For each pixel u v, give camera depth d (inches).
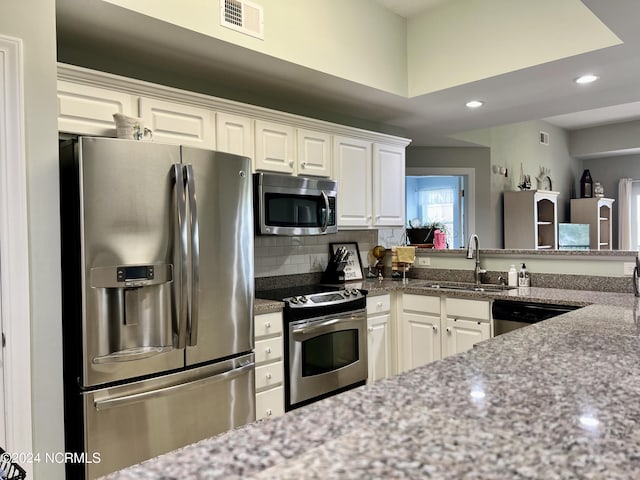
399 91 133.6
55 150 73.8
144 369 79.8
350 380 126.2
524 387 39.6
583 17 102.6
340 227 140.2
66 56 98.0
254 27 100.5
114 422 76.9
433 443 29.0
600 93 132.5
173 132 101.0
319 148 133.9
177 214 82.4
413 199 243.0
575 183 303.9
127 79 92.7
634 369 45.0
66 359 81.4
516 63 113.4
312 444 29.4
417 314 138.2
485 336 121.9
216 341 89.9
